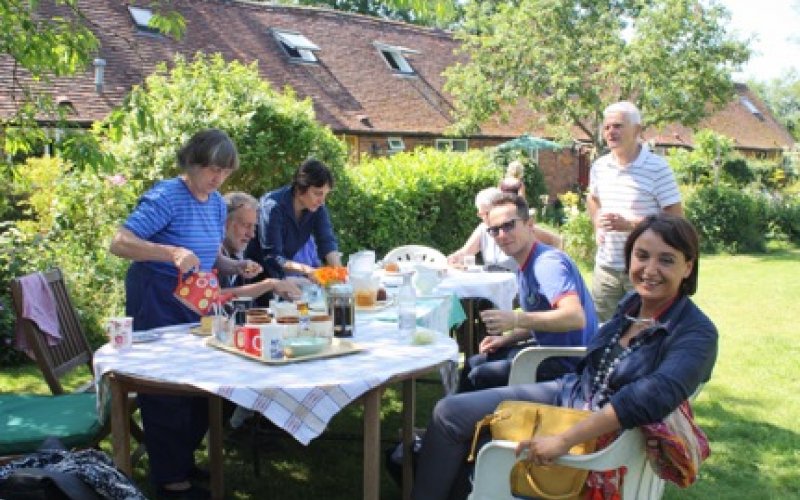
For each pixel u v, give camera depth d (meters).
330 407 2.48
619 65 16.33
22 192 7.55
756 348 6.99
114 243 3.23
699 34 16.50
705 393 5.54
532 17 17.14
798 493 3.83
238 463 4.16
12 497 2.17
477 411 2.77
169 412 3.30
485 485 2.46
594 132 18.02
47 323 3.60
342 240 8.62
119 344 2.96
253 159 7.20
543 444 2.32
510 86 17.59
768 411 5.14
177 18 5.12
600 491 2.37
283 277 4.49
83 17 5.04
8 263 5.96
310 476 4.02
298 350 2.82
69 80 12.30
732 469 4.13
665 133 27.23
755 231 15.90
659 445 2.34
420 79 20.28
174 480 3.41
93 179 6.58
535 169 19.70
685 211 15.51
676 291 2.54
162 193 3.38
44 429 3.00
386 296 4.14
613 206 4.74
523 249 3.57
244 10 18.12
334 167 8.31
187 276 3.21
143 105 4.54
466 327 5.77
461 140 19.75
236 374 2.62
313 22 19.50
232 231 4.21
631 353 2.58
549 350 3.36
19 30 4.73
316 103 16.59
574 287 3.42
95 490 2.24
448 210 10.39
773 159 30.95
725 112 31.69
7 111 10.31
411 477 3.36
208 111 7.13
